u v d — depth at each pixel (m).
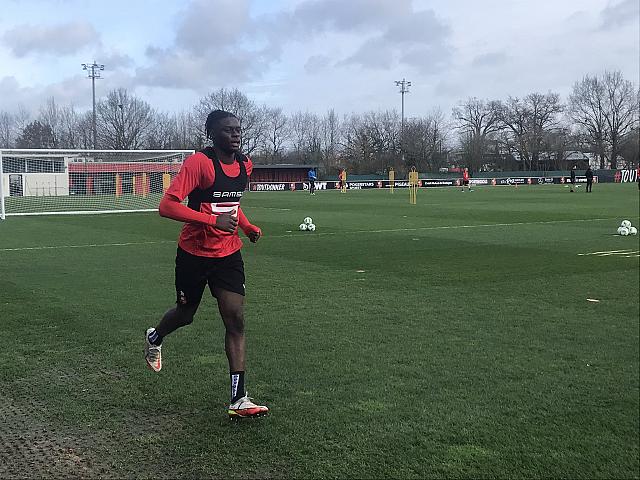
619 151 95.19
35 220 24.75
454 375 5.33
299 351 6.04
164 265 11.92
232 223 4.16
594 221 22.06
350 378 5.23
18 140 84.56
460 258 12.63
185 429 4.19
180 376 5.26
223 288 4.31
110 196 34.09
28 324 7.13
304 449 3.89
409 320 7.31
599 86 94.50
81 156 34.38
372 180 68.88
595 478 3.59
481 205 32.16
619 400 4.79
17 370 5.45
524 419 4.41
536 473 3.64
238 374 4.26
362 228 19.61
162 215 4.08
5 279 10.27
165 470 3.62
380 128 89.56
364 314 7.63
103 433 4.13
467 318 7.42
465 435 4.12
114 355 5.90
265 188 62.66
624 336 6.64
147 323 7.19
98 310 7.89
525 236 16.92
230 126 4.21
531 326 7.04
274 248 14.44
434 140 90.44
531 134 95.12
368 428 4.21
